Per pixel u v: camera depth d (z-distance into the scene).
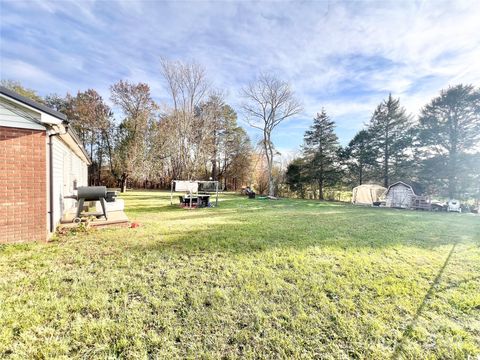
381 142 20.86
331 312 2.27
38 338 1.80
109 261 3.43
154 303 2.33
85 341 1.79
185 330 1.95
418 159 19.14
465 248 4.59
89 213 6.59
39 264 3.24
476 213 13.59
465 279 3.09
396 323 2.12
